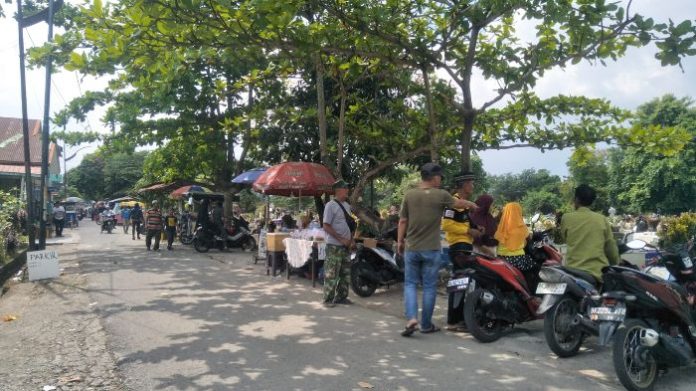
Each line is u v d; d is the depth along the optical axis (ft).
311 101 48.29
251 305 26.45
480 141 35.53
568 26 22.39
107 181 236.84
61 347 19.48
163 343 19.66
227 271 39.19
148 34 21.81
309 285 32.55
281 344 19.49
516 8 24.17
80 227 122.01
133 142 58.70
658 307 15.88
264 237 43.75
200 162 64.75
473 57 28.84
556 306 18.07
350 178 48.80
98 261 46.11
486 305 20.04
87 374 16.53
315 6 24.14
